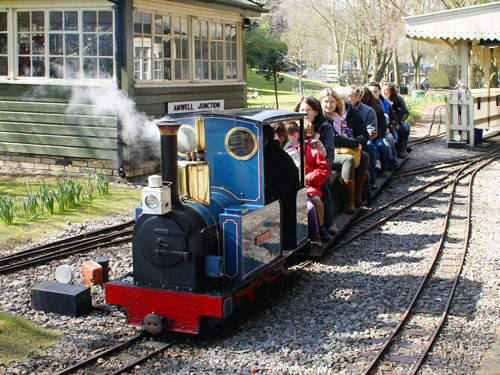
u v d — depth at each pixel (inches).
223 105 570.3
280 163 246.8
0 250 307.4
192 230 201.5
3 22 498.9
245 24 593.6
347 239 337.1
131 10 451.5
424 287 261.0
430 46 2148.1
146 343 206.5
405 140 608.1
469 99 692.7
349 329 217.5
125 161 466.3
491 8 645.9
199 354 198.8
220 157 229.5
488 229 354.9
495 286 260.8
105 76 465.7
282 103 1241.4
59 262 293.7
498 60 904.9
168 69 502.3
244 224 212.5
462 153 658.2
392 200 441.7
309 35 1743.4
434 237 340.2
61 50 479.8
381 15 1398.9
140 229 209.0
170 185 202.8
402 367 189.0
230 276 213.2
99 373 183.2
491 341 208.4
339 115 371.6
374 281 269.9
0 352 193.0
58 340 207.2
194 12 520.7
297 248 263.1
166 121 205.6
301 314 232.7
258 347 203.6
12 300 241.6
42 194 397.4
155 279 209.6
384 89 575.5
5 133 512.4
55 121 489.1
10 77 500.7
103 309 236.8
